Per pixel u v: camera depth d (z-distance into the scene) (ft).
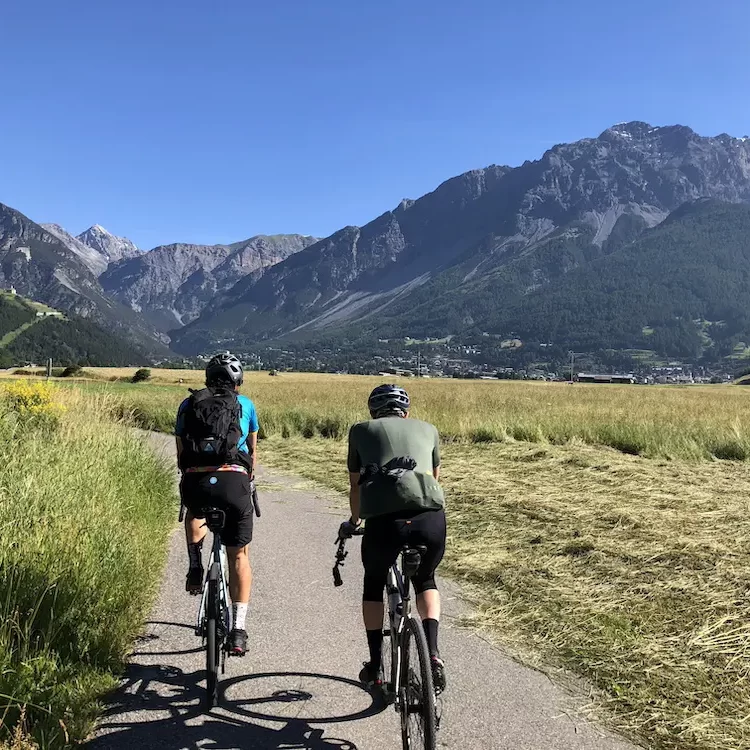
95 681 12.60
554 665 14.11
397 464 11.52
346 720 11.91
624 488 30.01
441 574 20.47
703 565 18.88
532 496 29.12
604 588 18.02
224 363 14.15
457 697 12.65
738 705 12.00
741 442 41.93
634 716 11.90
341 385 160.76
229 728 11.51
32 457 25.07
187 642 15.38
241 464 13.48
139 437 40.19
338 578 13.60
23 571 14.53
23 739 9.91
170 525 26.66
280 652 14.83
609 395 124.57
